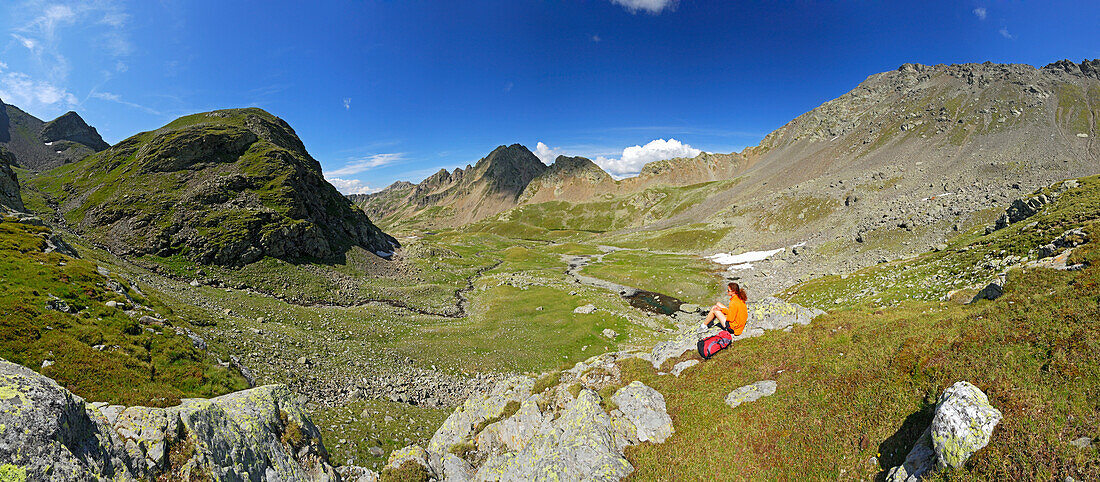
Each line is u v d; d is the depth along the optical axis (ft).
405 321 212.23
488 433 72.74
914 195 502.79
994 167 532.73
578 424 54.44
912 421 36.96
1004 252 150.92
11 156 432.25
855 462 36.91
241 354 113.70
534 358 172.96
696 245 599.16
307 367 123.24
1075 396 30.09
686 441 48.83
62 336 72.13
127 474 37.68
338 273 294.87
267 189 318.65
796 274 335.88
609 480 44.70
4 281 86.22
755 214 641.40
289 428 62.64
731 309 48.73
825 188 628.28
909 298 152.76
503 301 279.08
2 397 31.22
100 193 281.95
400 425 95.81
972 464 28.81
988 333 44.57
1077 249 78.54
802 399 49.44
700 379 63.62
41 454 30.66
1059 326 39.37
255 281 234.17
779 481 39.04
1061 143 615.16
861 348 56.90
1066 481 24.98
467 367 156.04
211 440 48.42
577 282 390.63
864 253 326.03
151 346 85.92
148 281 172.45
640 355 89.92
